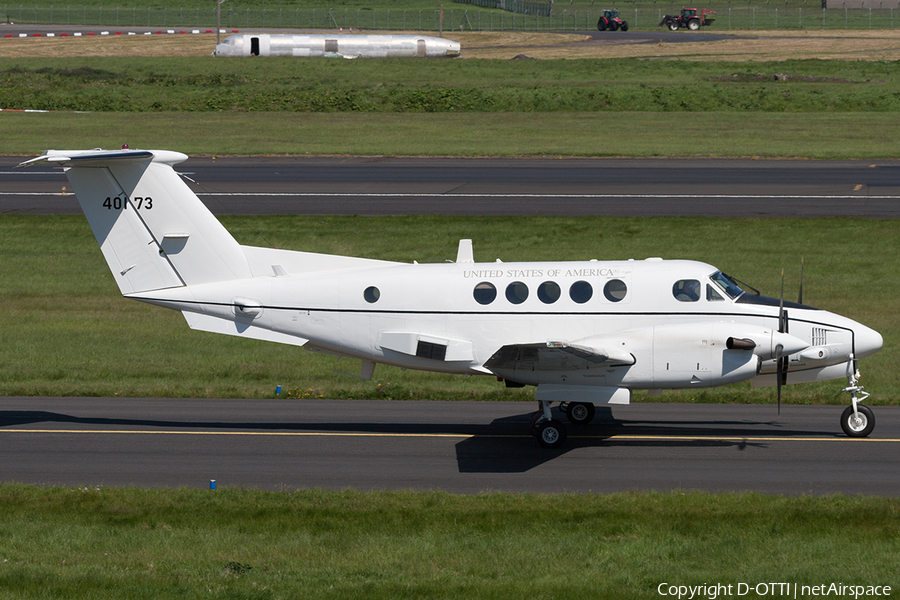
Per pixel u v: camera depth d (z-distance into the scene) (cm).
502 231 11881
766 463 5066
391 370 7719
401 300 5603
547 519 4088
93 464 5106
